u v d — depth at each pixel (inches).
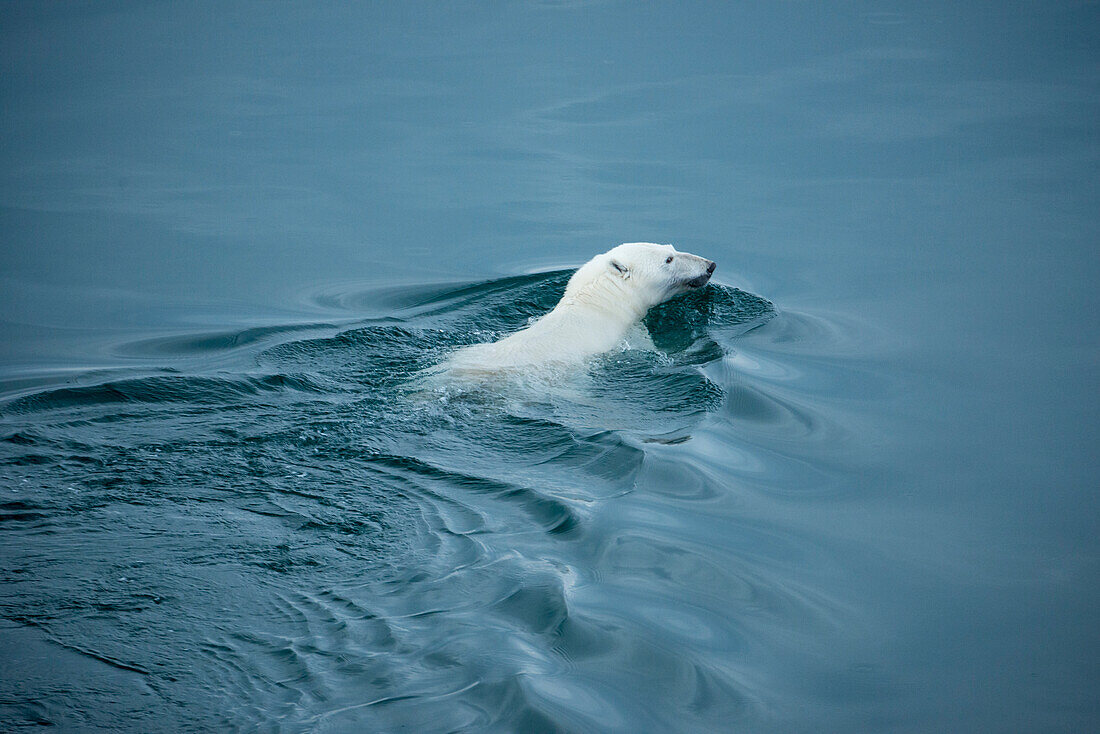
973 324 1353.3
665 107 2215.8
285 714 636.7
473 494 930.1
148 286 1535.4
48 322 1414.9
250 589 774.5
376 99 2294.5
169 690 657.6
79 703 642.2
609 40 2645.2
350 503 912.9
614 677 683.4
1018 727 668.1
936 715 676.1
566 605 754.2
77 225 1742.1
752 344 1316.4
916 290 1466.5
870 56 2455.7
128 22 2812.5
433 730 621.9
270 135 2122.3
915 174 1870.1
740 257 1603.1
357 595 768.3
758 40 2605.8
